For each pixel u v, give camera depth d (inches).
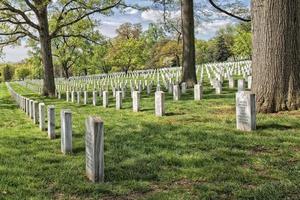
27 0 1323.8
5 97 1581.0
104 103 786.2
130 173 275.3
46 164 315.0
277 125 408.2
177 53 3535.9
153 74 1941.4
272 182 243.9
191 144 353.7
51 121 442.3
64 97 1289.4
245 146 337.7
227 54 4109.3
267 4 461.7
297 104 459.5
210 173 267.3
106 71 3631.9
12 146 405.1
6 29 1425.9
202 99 730.2
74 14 1430.9
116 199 231.3
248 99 394.9
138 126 468.4
